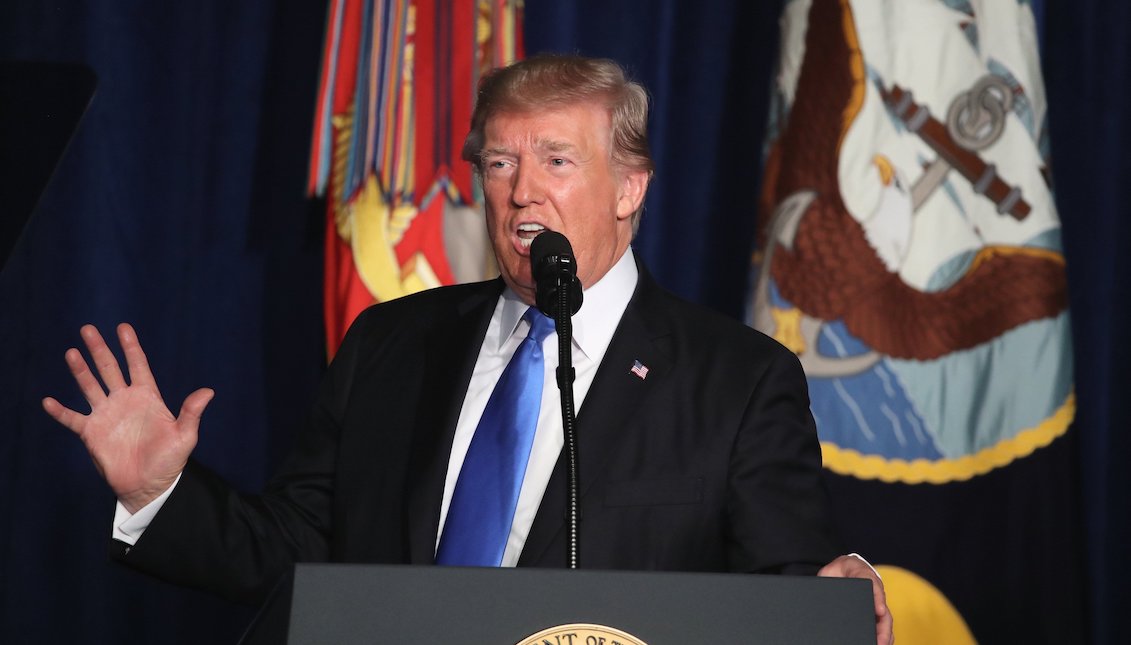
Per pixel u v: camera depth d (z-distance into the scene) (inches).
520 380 202.8
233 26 403.2
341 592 115.4
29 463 378.9
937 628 305.9
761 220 336.5
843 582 121.6
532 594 116.9
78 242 386.0
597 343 208.8
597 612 117.1
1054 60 397.4
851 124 324.5
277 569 194.4
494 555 185.6
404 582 116.1
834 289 319.9
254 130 400.8
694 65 402.3
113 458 178.7
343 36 350.9
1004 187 317.4
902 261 317.7
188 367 389.1
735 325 215.9
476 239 338.3
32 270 384.2
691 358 206.8
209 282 395.5
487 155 207.0
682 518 188.7
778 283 324.8
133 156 392.8
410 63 343.9
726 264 395.9
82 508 380.5
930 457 311.7
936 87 322.3
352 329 231.8
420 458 198.8
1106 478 384.8
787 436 198.2
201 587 187.3
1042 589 306.0
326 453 218.1
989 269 315.6
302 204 398.3
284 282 396.5
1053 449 310.2
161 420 181.0
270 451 391.9
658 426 197.8
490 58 343.3
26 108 179.3
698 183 398.3
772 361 207.6
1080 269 390.0
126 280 388.8
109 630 378.0
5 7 393.4
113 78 393.1
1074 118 394.9
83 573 378.0
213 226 397.4
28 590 374.9
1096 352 386.0
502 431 197.3
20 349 382.9
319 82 352.2
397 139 341.1
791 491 191.9
